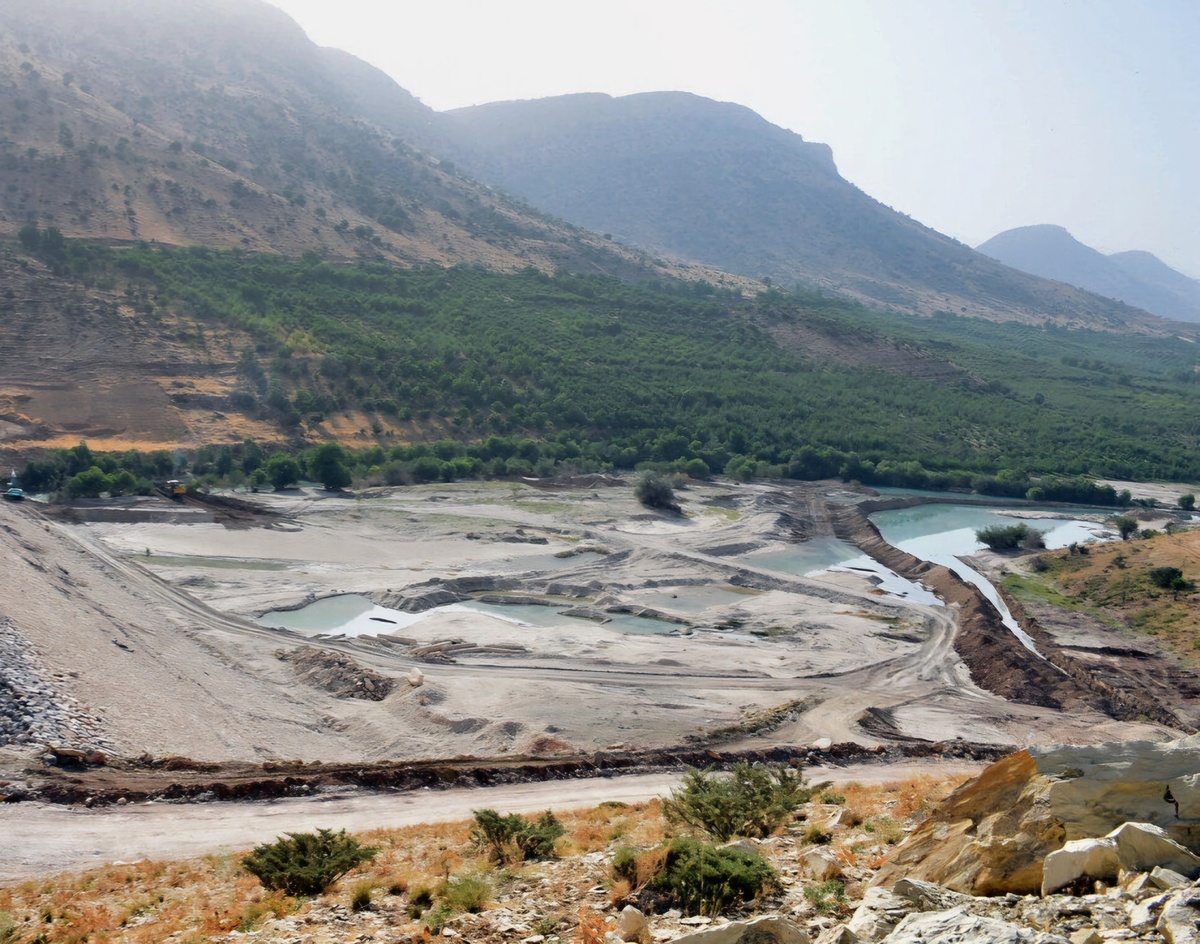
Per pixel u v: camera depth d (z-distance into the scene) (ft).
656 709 162.09
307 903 59.21
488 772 118.83
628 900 49.03
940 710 180.24
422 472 426.51
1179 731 170.60
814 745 144.97
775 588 286.25
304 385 492.95
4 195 625.00
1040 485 509.35
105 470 371.76
